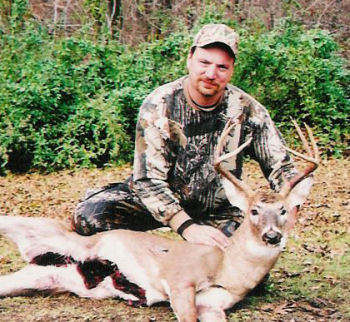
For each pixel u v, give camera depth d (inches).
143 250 80.7
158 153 81.9
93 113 212.7
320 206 153.5
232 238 76.3
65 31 288.8
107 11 279.9
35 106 213.3
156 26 296.7
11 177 210.1
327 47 224.1
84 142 217.3
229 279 75.4
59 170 216.4
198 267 75.4
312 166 75.9
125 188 88.8
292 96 220.7
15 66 223.0
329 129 215.6
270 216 72.6
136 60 225.0
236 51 80.3
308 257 110.2
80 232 87.1
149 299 80.8
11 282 83.6
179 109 82.0
